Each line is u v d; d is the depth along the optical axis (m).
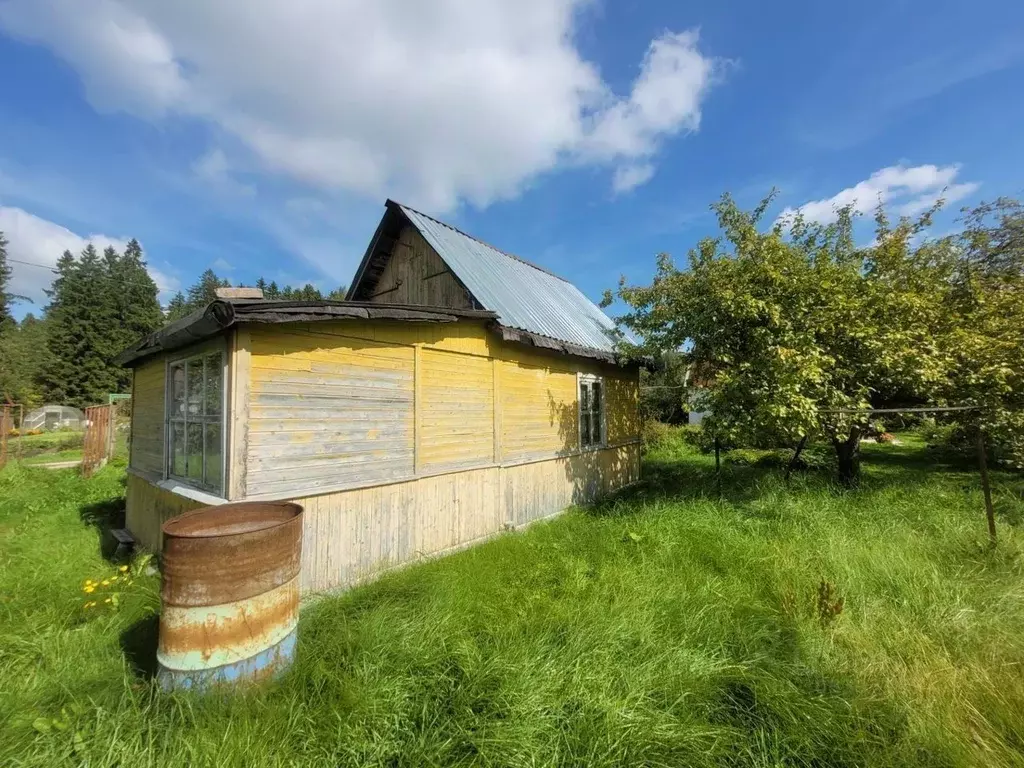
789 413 5.55
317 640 3.04
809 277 6.04
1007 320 6.32
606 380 8.75
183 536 2.47
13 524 6.60
